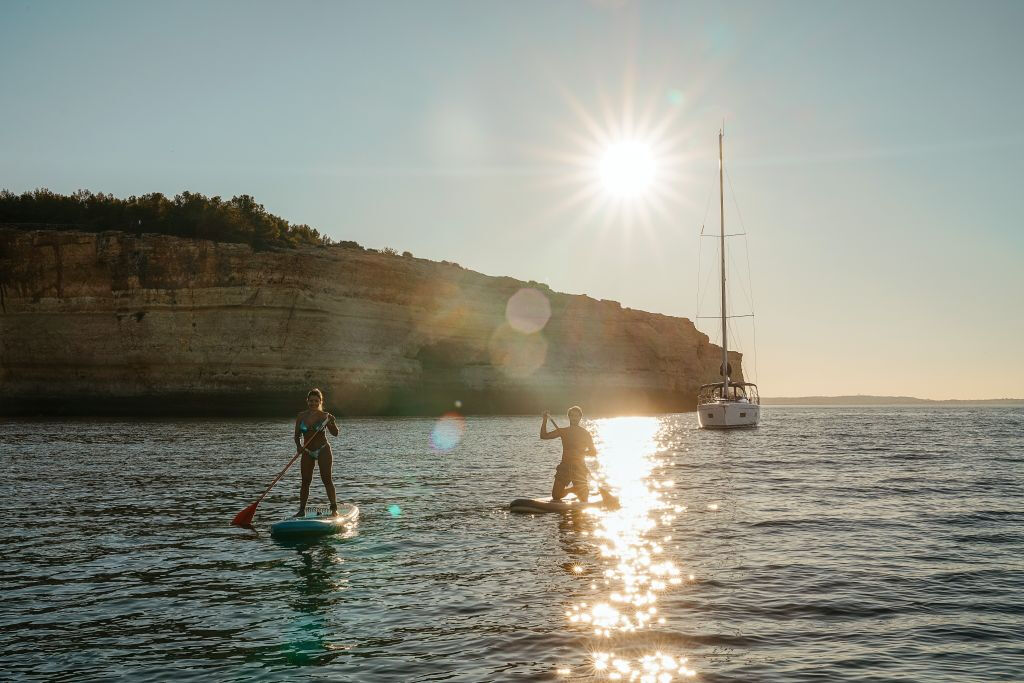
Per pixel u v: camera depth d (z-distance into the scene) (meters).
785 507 12.45
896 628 5.91
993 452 26.11
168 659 5.29
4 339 57.16
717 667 5.07
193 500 13.31
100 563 8.32
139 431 36.75
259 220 74.31
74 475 17.31
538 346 86.56
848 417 85.94
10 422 47.25
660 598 6.76
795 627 5.93
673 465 21.17
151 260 57.81
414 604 6.62
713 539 9.57
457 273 78.44
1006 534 9.91
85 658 5.32
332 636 5.77
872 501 13.20
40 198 70.06
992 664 5.12
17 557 8.64
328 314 61.84
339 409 62.12
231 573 7.83
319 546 9.23
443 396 77.19
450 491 14.74
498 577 7.59
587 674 4.95
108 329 57.41
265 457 22.16
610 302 99.38
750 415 49.94
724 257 51.28
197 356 57.41
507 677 4.89
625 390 95.31
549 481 16.59
